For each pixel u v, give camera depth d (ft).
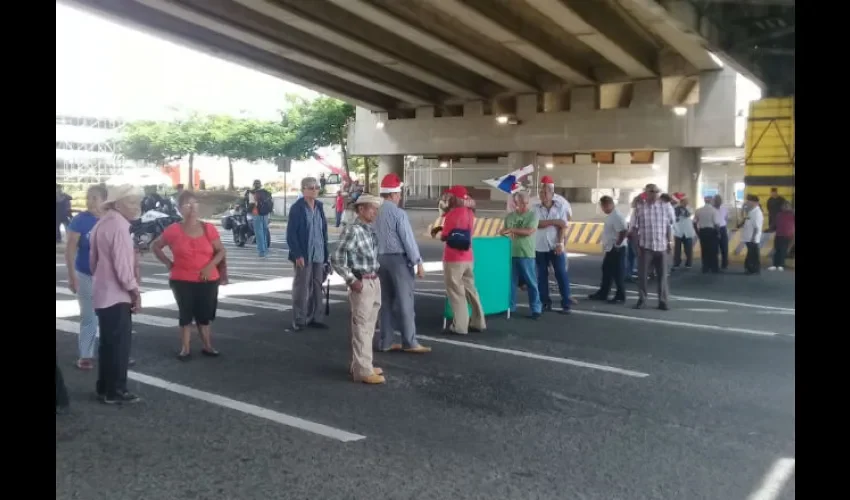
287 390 23.04
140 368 25.72
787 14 61.21
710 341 30.96
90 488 15.31
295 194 188.85
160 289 46.42
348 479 15.98
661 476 16.35
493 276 35.88
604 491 15.51
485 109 105.60
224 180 192.24
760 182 73.36
